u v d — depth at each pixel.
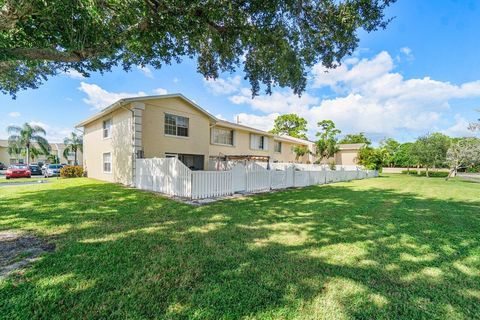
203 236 4.29
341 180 18.53
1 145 38.84
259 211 6.43
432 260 3.43
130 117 11.77
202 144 14.97
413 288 2.65
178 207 6.76
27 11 3.96
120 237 4.14
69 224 4.89
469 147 18.20
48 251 3.46
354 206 7.42
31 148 35.84
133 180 11.40
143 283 2.62
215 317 2.08
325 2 5.61
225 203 7.55
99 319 2.03
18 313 2.08
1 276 2.69
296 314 2.15
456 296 2.51
